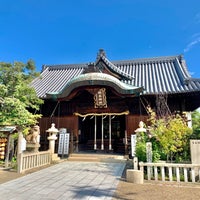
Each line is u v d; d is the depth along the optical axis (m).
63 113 14.59
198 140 7.05
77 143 14.08
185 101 13.38
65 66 20.64
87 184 6.35
